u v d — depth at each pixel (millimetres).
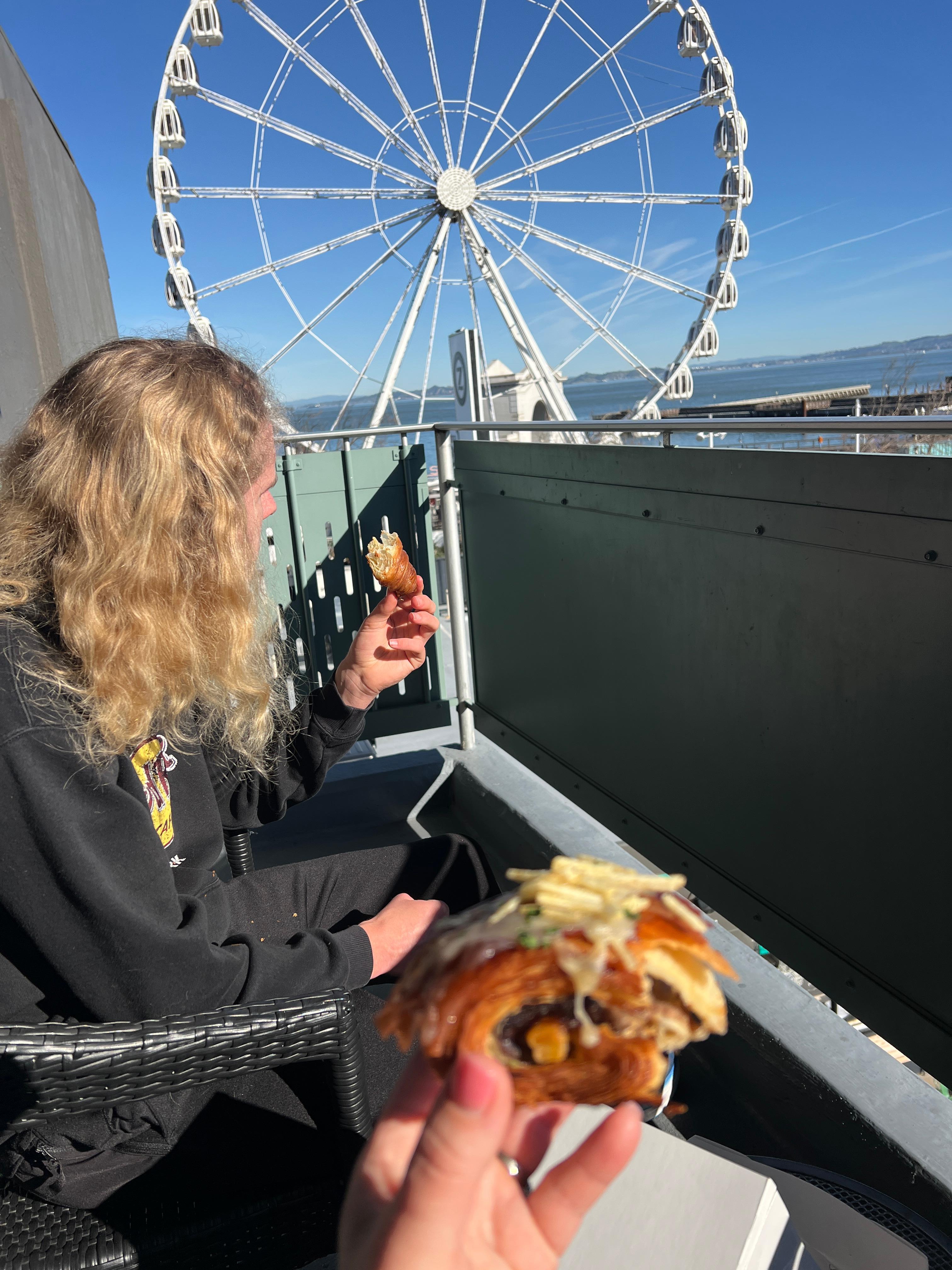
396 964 1008
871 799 1242
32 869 748
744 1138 1243
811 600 1302
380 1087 959
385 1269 300
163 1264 806
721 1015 306
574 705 2070
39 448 902
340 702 1283
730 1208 681
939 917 1154
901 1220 930
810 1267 689
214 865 1111
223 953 854
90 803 778
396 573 1227
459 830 2357
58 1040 729
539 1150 440
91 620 816
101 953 765
